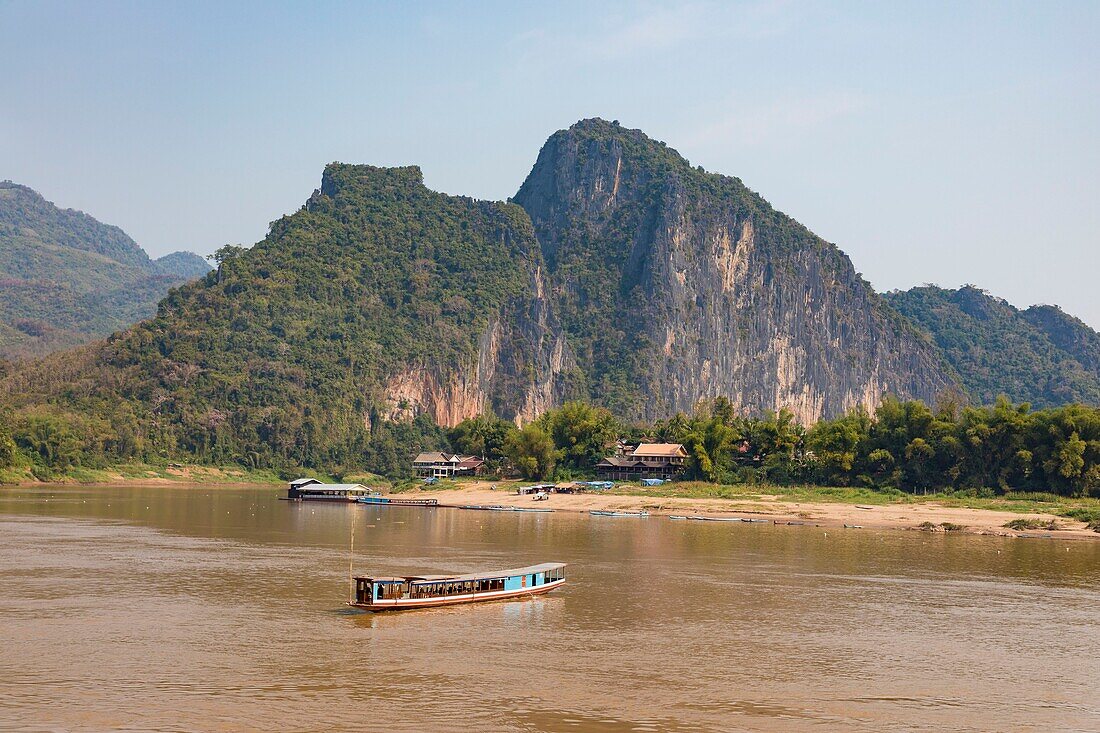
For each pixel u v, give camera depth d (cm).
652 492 18312
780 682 5388
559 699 5009
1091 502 15525
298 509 16938
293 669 5450
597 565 9412
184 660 5584
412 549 10531
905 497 16475
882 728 4700
